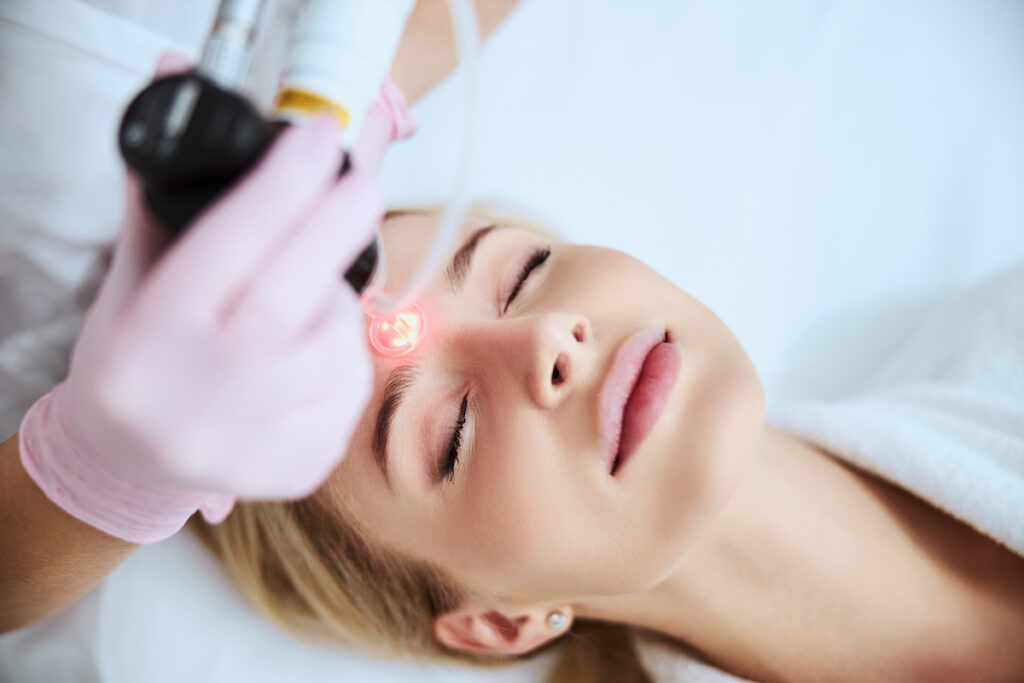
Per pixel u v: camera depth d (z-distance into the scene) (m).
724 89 1.78
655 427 0.96
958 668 1.18
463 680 1.45
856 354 1.72
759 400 1.01
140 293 0.54
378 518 1.12
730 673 1.30
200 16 1.36
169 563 1.47
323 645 1.46
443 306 1.06
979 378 1.49
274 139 0.56
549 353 0.93
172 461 0.56
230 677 1.43
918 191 1.75
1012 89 1.77
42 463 0.84
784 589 1.21
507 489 0.97
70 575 1.02
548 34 1.78
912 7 1.78
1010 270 1.58
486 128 1.75
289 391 0.56
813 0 1.80
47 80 1.26
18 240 1.32
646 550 0.98
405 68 1.42
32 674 1.39
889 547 1.23
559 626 1.25
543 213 1.73
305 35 0.67
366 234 0.58
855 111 1.78
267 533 1.38
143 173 0.51
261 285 0.53
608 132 1.77
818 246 1.75
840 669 1.23
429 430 1.02
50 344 1.39
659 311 1.07
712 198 1.76
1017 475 1.24
